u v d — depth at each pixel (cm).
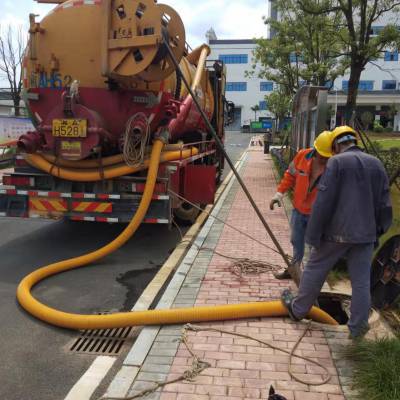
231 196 1187
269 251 679
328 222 382
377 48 1320
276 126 3844
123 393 325
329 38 1511
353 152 380
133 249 727
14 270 616
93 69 661
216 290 520
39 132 665
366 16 1370
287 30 1766
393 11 1870
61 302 512
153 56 572
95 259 633
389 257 463
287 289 499
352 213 369
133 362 365
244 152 2973
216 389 329
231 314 434
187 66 888
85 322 432
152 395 322
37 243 750
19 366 376
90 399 329
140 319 428
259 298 497
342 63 1741
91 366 377
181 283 541
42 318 455
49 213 677
